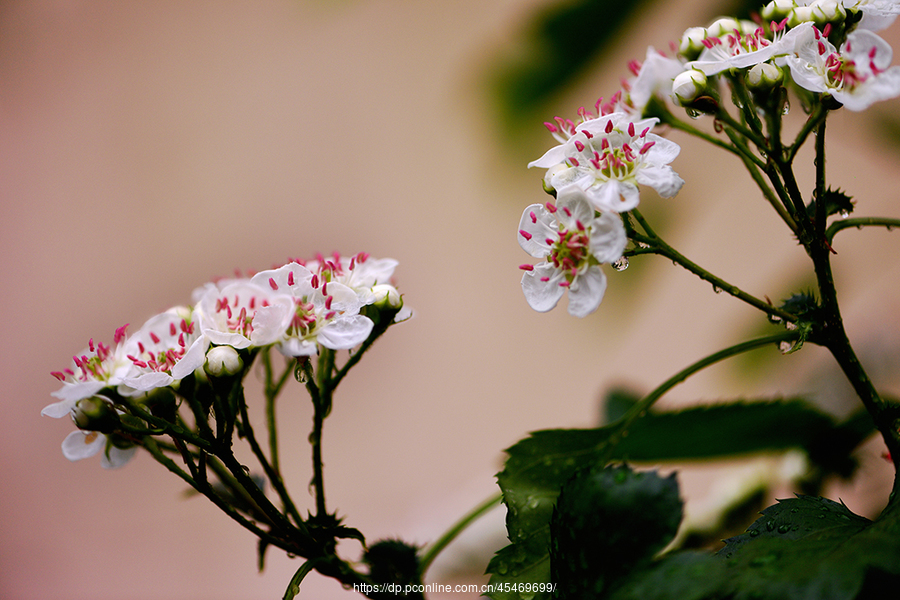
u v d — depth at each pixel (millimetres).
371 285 525
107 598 1326
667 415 547
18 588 1344
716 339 1154
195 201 1593
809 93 520
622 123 515
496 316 1404
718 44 530
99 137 1653
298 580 514
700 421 551
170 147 1627
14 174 1647
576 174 515
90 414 509
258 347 513
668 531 494
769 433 562
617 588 492
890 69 507
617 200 507
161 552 1345
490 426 1349
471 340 1411
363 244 1492
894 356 654
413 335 1439
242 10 1635
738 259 1186
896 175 916
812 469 573
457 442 1357
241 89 1616
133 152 1643
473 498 979
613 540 496
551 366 1345
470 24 1413
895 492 498
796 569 484
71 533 1396
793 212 518
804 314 515
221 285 542
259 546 525
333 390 526
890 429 513
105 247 1596
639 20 605
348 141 1524
